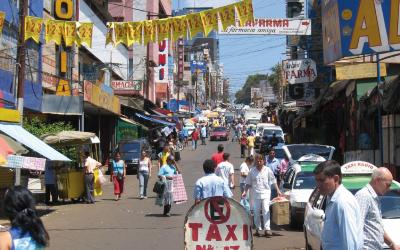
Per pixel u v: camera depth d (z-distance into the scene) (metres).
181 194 18.94
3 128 17.55
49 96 28.78
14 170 18.94
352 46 12.80
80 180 22.80
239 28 29.89
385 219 10.20
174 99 88.50
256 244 13.84
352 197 6.26
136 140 37.50
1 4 22.70
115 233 15.56
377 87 18.73
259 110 104.38
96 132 42.22
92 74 40.22
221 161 18.92
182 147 56.66
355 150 25.27
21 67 19.42
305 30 30.05
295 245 13.68
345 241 6.10
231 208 8.70
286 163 21.92
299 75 33.25
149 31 15.02
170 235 15.17
